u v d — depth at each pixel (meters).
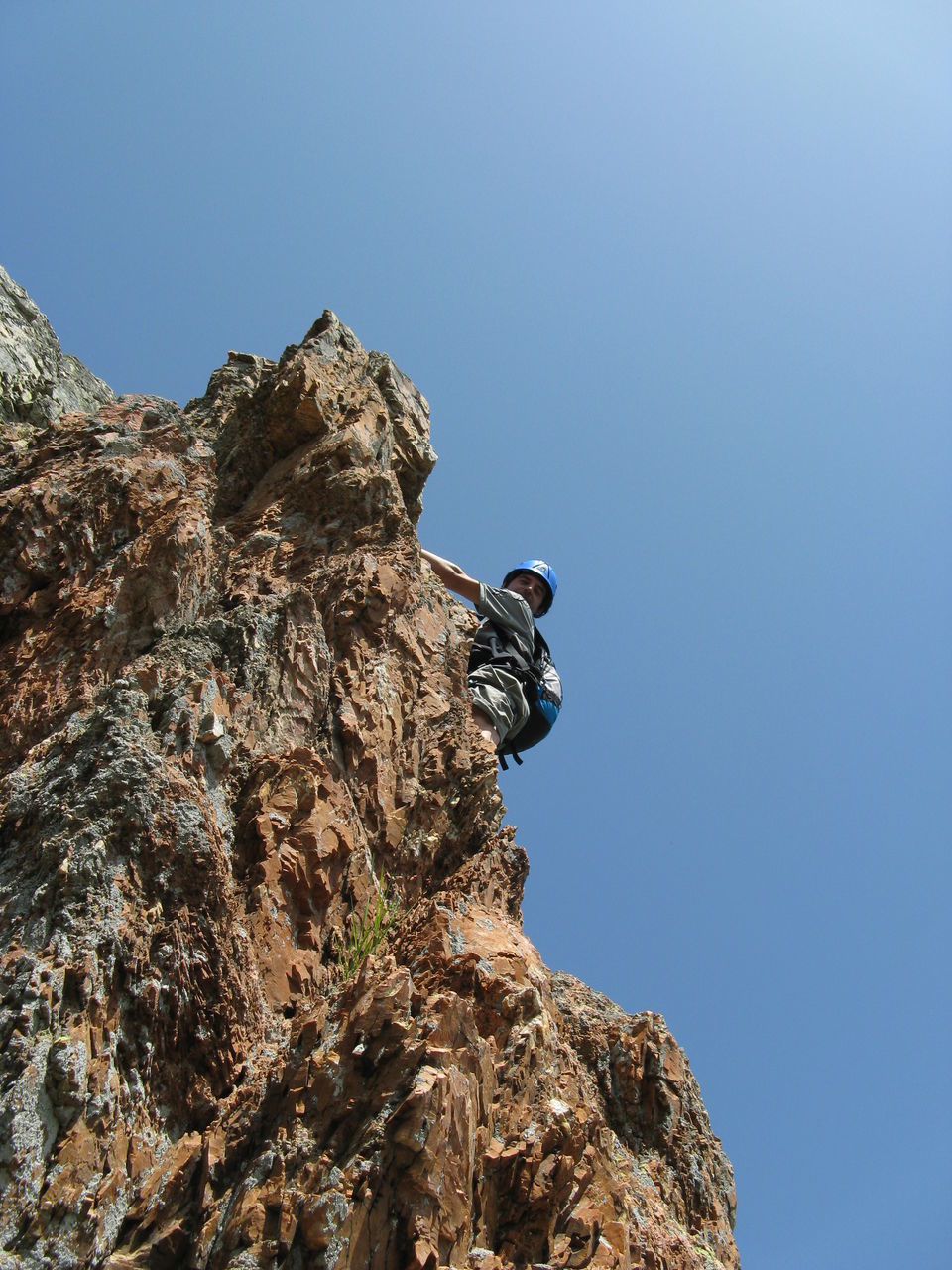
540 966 5.31
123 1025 3.92
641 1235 4.58
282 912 4.94
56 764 4.67
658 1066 6.30
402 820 6.02
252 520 7.57
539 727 8.43
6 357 9.78
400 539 7.50
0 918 4.02
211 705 5.17
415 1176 3.49
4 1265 3.18
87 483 6.44
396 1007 3.91
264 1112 3.76
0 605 5.88
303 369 8.43
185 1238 3.44
